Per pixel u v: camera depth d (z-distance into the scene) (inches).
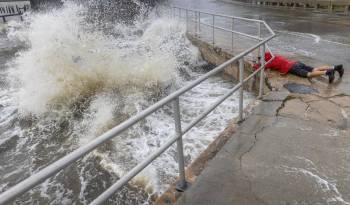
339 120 173.0
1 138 264.2
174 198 115.2
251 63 311.6
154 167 205.2
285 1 1071.0
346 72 278.4
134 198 181.3
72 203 182.9
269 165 131.7
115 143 236.2
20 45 658.2
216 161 136.5
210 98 320.5
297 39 488.1
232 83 367.6
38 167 221.9
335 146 144.7
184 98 323.9
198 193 116.6
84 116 295.0
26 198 187.8
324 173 125.6
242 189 117.7
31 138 262.8
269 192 115.6
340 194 113.7
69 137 259.9
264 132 160.1
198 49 497.4
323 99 206.5
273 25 671.8
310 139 151.6
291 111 186.1
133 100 321.7
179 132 112.8
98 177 201.8
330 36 505.4
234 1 1610.5
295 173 126.0
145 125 264.2
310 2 949.2
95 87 344.5
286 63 266.1
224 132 163.0
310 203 109.7
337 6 842.2
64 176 204.7
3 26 775.7
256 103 202.5
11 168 222.5
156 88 352.5
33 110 306.0
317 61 328.8
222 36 518.3
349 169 127.7
